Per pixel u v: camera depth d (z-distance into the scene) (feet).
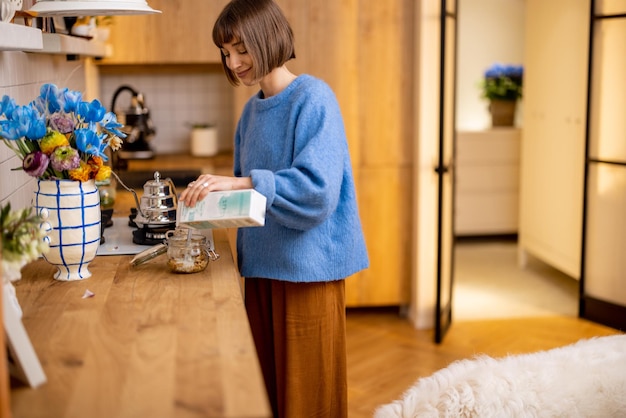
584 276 14.69
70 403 3.85
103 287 5.93
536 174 18.19
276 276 7.06
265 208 6.12
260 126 7.16
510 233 21.48
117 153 12.48
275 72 7.10
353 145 14.19
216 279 6.15
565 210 16.72
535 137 18.19
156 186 7.46
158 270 6.47
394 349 13.26
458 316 14.99
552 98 17.28
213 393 3.93
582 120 15.90
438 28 13.64
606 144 14.10
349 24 13.87
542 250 17.88
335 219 7.18
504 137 20.93
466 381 6.53
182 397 3.89
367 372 12.25
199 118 15.93
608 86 13.96
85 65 12.88
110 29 13.62
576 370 6.47
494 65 21.45
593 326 14.34
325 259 7.08
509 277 17.92
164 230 7.41
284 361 7.39
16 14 6.15
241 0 6.64
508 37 22.22
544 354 6.88
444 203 13.35
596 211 14.38
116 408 3.78
